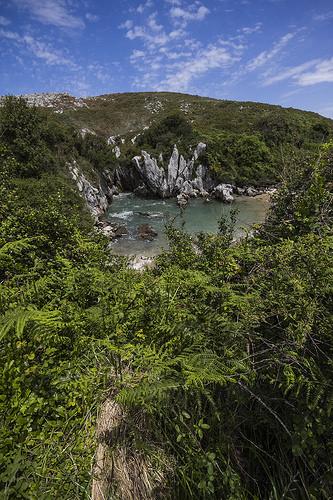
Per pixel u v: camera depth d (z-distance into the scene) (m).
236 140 38.25
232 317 3.05
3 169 10.43
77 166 29.19
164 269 5.61
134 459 2.13
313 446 2.09
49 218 6.66
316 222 4.27
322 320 2.43
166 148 39.12
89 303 3.53
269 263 3.39
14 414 2.27
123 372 2.54
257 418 2.38
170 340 2.63
